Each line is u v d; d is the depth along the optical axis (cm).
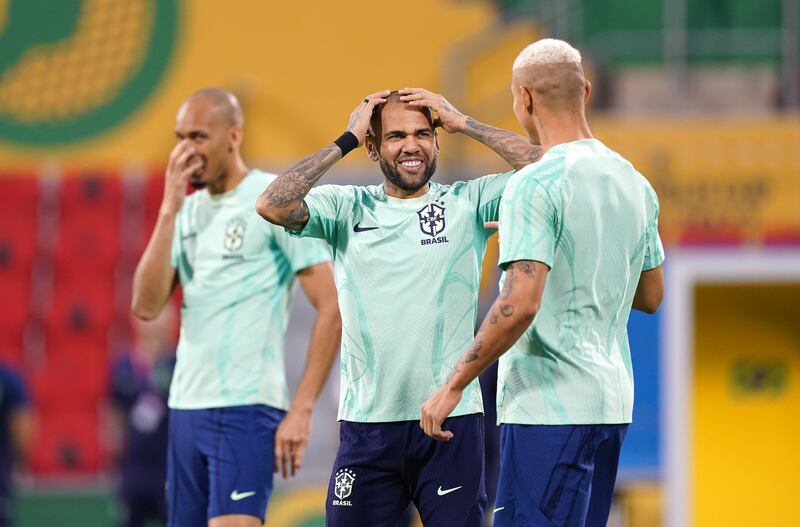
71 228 3847
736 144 3447
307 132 3662
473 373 1228
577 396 1274
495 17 3697
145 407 2883
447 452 1379
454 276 1383
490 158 3484
